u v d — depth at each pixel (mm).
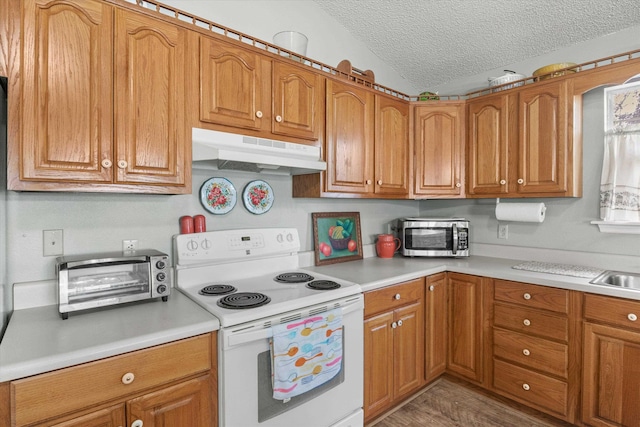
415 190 2514
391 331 1960
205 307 1382
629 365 1600
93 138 1226
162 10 1714
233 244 1840
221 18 1905
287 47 1951
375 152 2273
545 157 2100
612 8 1938
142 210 1645
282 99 1785
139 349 1082
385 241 2605
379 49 2697
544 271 2051
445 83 2971
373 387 1854
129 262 1365
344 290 1660
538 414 1978
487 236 2727
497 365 2078
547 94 2090
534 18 2125
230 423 1257
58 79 1158
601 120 2100
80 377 978
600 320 1681
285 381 1371
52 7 1149
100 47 1239
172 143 1415
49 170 1143
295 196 2188
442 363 2312
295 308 1458
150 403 1100
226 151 1456
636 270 1993
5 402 882
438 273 2293
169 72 1407
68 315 1266
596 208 2146
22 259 1354
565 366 1802
